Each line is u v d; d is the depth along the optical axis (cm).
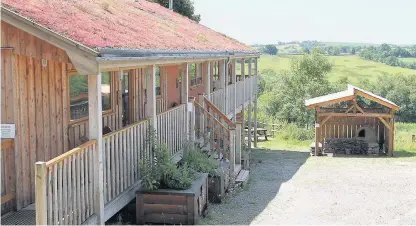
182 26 1814
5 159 772
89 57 717
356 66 11056
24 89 807
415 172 1850
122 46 792
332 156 2334
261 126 3544
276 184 1545
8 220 748
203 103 1462
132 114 1287
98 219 775
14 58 779
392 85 5766
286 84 4588
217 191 1201
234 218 1067
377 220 1124
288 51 17650
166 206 922
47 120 872
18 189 795
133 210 974
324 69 4553
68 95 940
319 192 1433
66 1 982
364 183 1602
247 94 2386
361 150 2381
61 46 711
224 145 1433
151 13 1798
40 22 705
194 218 923
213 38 1930
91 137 767
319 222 1088
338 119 2464
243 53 1995
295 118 4384
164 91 1594
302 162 2123
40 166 613
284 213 1156
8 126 756
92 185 767
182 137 1273
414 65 11900
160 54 963
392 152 2338
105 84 1116
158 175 940
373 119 2444
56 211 654
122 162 885
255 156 2336
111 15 1127
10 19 709
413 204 1300
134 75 1293
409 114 5462
